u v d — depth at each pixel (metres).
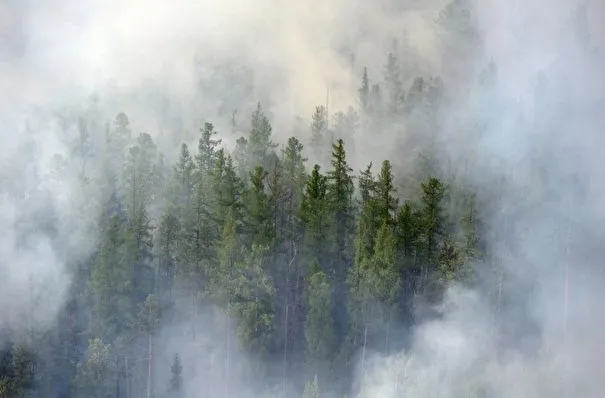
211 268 74.31
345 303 76.94
